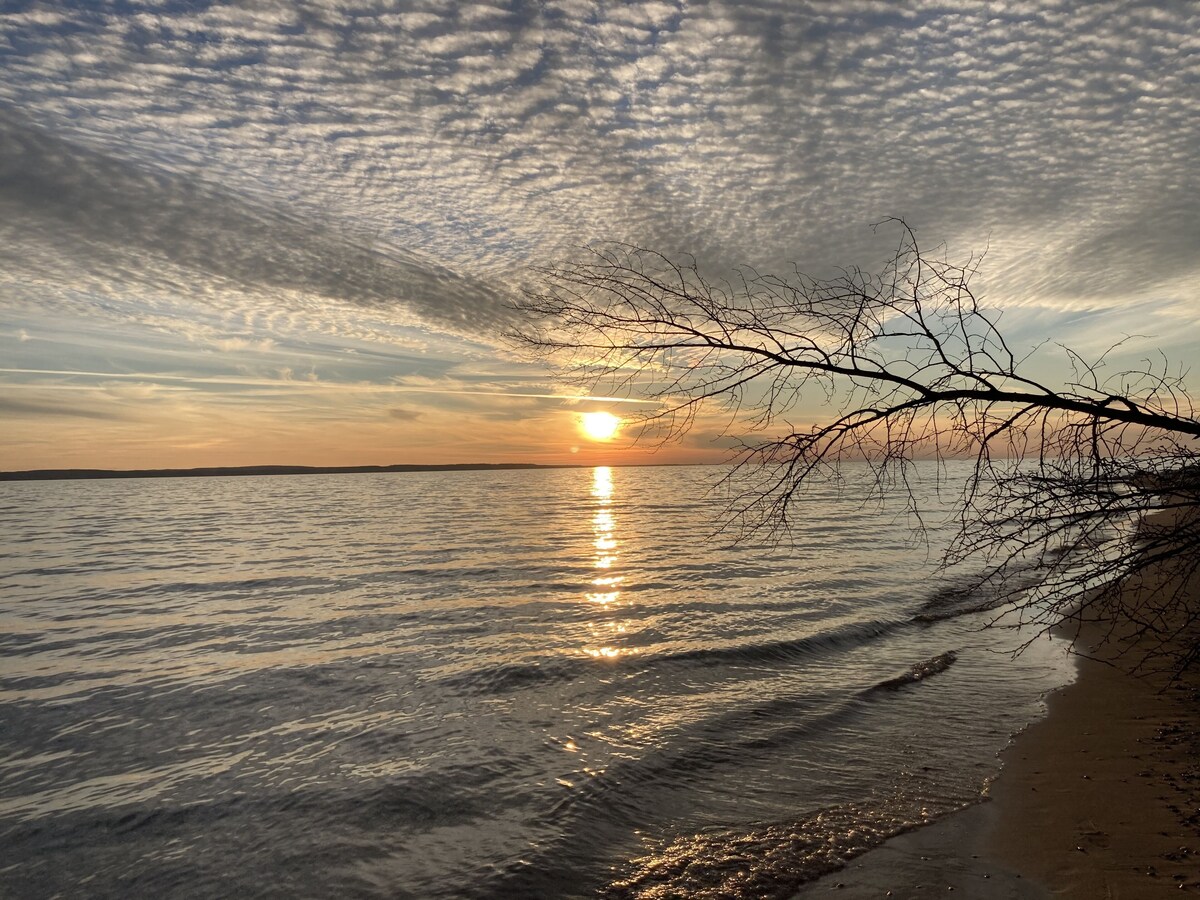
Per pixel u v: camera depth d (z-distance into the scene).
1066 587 3.00
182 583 25.02
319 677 12.47
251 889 6.06
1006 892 5.34
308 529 49.09
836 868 5.87
